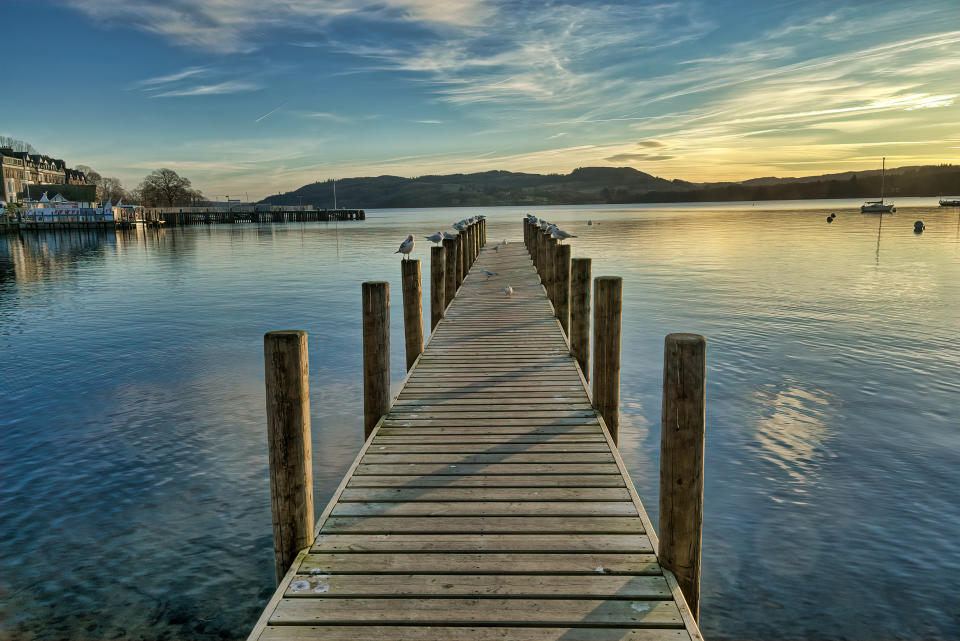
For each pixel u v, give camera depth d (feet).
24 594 19.69
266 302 76.74
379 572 13.88
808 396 37.37
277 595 13.07
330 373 45.16
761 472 27.45
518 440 21.50
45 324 63.67
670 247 145.89
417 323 32.37
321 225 346.13
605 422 23.95
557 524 15.88
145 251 166.40
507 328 39.60
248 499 25.98
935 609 18.39
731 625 17.85
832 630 17.62
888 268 98.48
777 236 179.11
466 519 16.19
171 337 57.21
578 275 31.50
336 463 29.89
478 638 11.78
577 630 12.03
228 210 414.21
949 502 24.56
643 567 13.98
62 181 407.85
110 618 18.57
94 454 30.45
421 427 22.86
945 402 35.96
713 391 38.55
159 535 23.17
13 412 36.50
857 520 23.34
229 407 37.45
